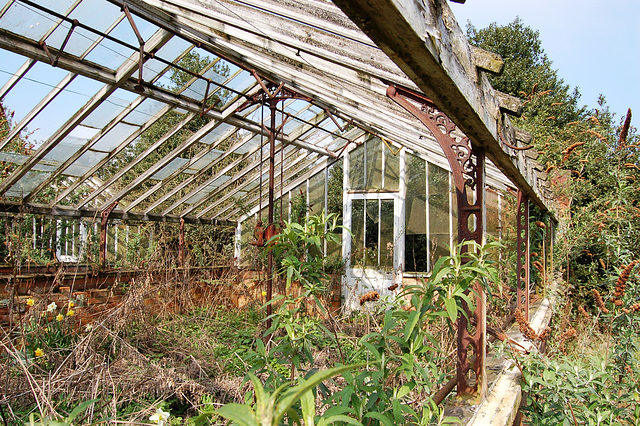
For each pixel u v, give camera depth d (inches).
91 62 167.9
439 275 65.3
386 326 63.3
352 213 347.6
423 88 50.8
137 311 197.5
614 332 131.0
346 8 34.3
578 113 542.0
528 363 88.2
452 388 88.1
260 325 211.2
